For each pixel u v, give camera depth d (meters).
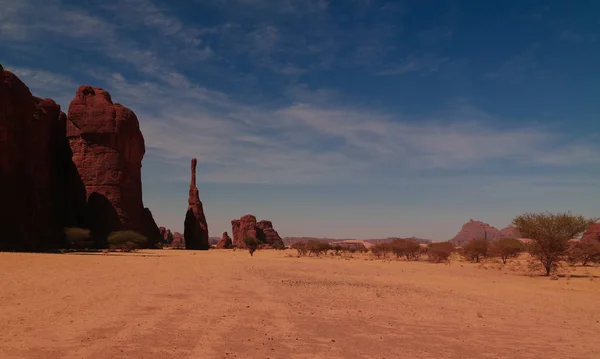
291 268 38.53
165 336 10.61
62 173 80.88
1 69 52.09
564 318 15.77
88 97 86.31
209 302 16.47
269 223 186.25
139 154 91.00
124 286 20.67
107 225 80.81
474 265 50.16
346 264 47.19
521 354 10.34
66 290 18.39
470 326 13.74
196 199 127.12
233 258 59.03
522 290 24.98
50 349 9.03
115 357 8.65
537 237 36.53
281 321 13.23
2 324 11.29
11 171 54.03
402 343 11.05
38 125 67.38
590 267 51.97
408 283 27.66
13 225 52.66
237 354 9.30
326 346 10.40
